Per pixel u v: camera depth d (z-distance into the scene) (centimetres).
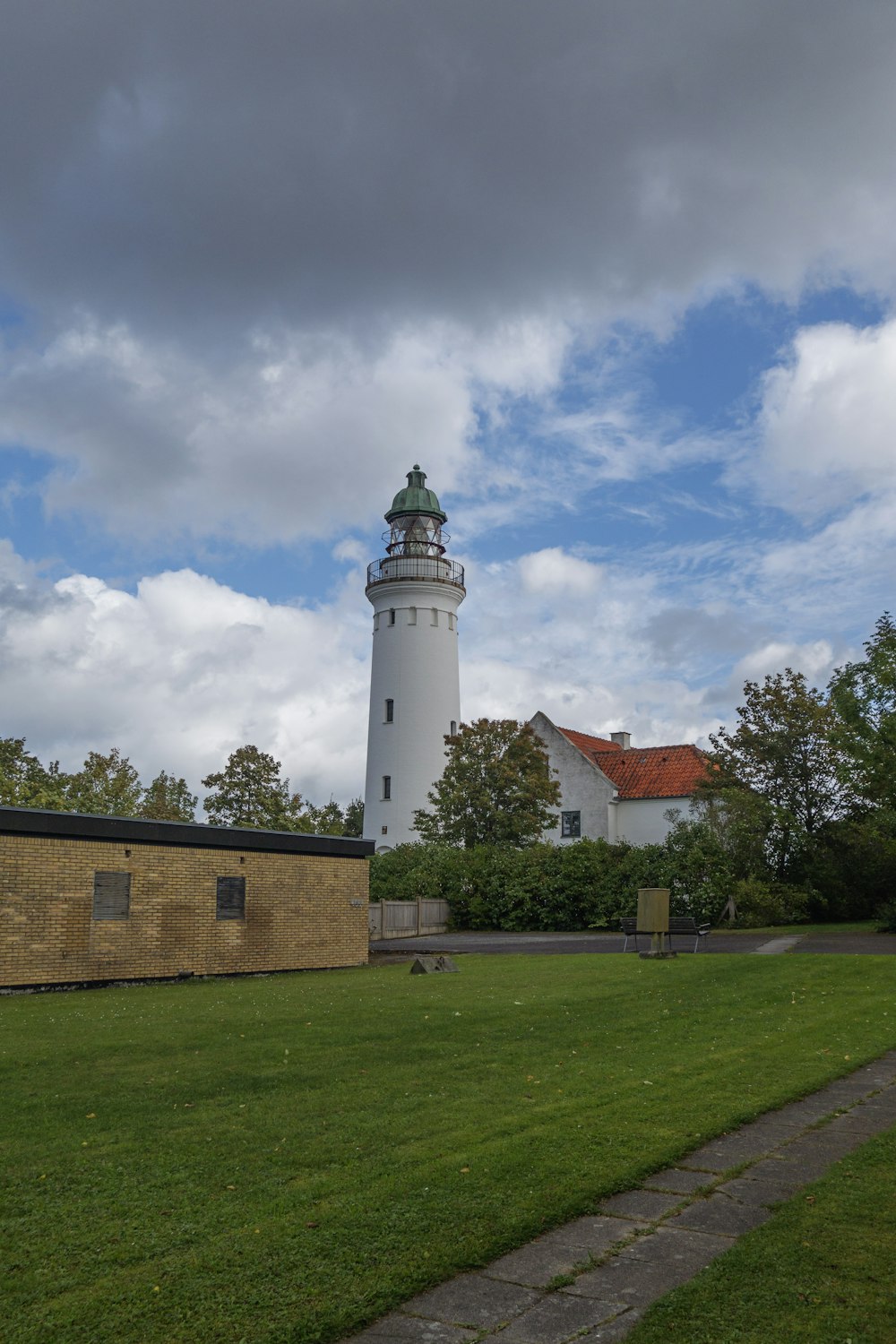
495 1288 527
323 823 5319
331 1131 800
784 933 3105
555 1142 761
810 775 3819
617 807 5331
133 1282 527
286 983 2048
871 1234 584
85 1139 786
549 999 1609
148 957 2114
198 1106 891
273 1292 515
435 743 5112
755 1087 945
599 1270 548
